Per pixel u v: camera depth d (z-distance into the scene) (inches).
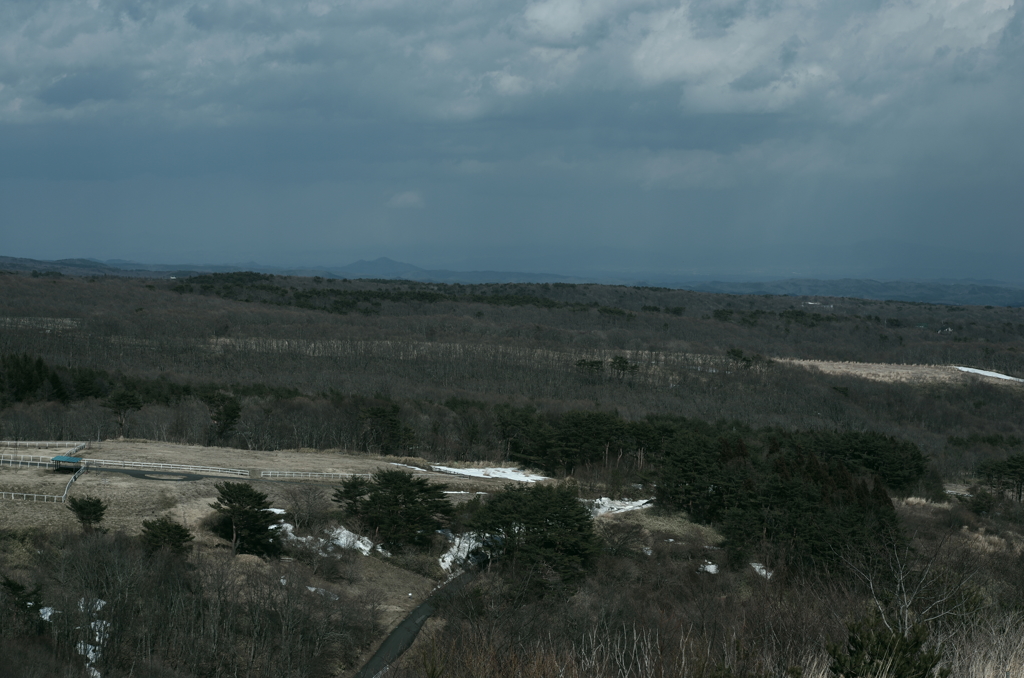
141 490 2267.5
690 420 3932.1
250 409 3526.1
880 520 1707.7
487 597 1611.7
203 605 1643.7
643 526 2273.6
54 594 1568.7
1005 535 2297.0
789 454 3166.8
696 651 416.8
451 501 2470.5
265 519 2049.7
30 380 3531.0
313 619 1683.1
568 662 443.2
